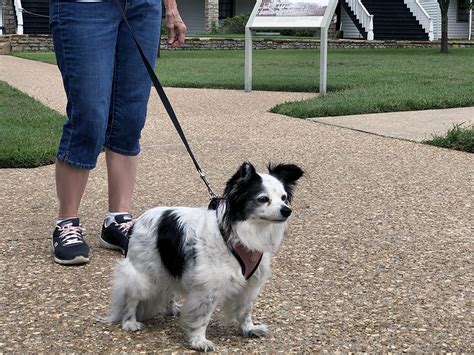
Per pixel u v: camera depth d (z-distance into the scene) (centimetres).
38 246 330
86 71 301
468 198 400
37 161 469
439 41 2053
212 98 824
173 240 249
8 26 1956
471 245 334
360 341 254
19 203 391
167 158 491
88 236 343
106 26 303
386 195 405
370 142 536
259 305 277
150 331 260
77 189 317
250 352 248
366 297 284
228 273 244
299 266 310
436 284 295
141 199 398
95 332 259
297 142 540
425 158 486
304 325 264
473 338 256
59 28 300
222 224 243
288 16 848
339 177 441
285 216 239
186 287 248
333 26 2311
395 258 319
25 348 249
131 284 256
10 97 771
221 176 444
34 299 281
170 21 335
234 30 2417
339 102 707
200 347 248
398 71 1112
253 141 545
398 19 2152
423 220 366
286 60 1430
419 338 256
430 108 708
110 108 321
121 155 326
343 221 364
